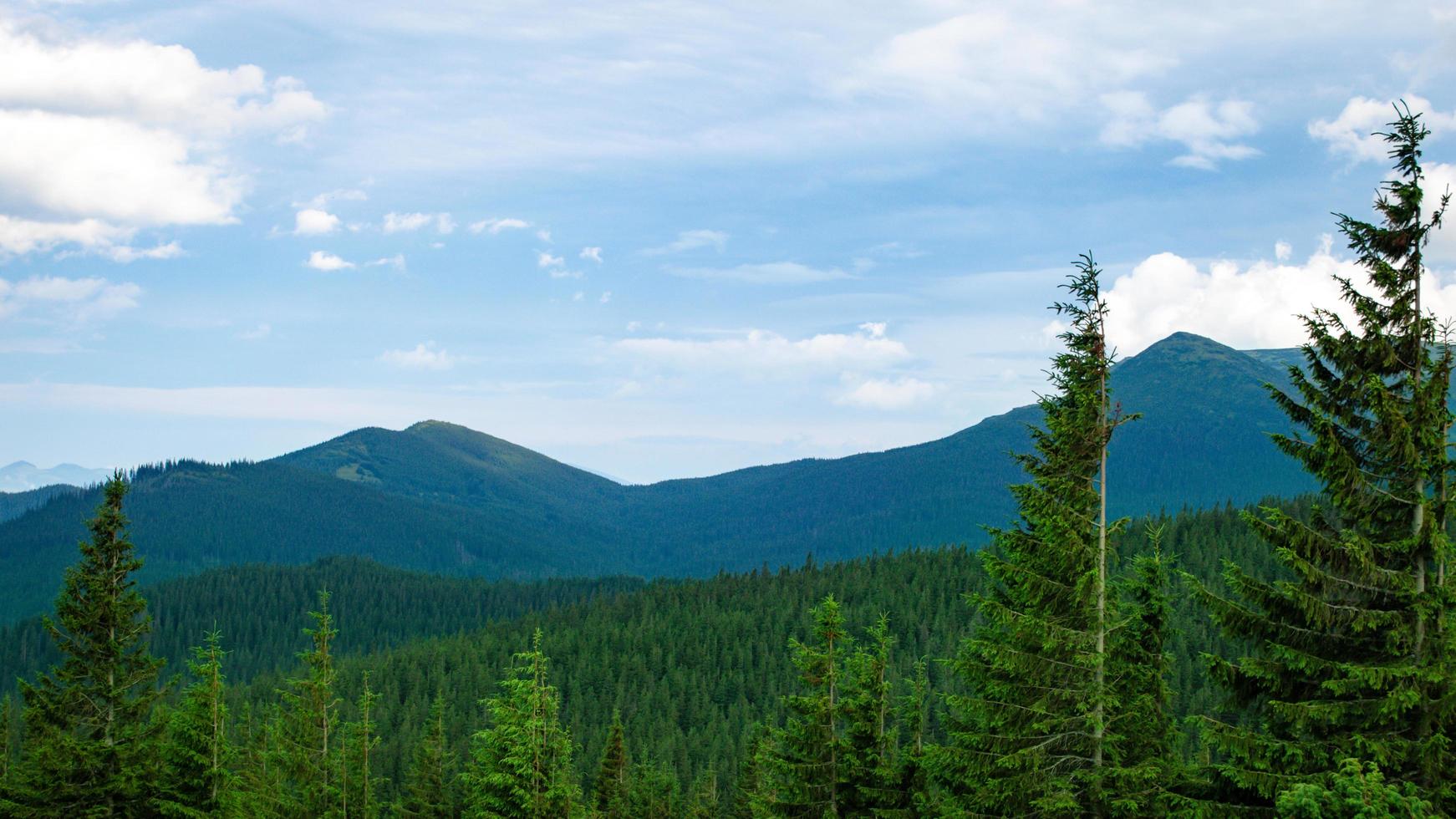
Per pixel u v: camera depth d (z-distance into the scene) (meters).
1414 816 14.75
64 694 35.66
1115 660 24.22
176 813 37.16
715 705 181.12
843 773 31.91
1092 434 22.86
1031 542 24.08
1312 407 19.28
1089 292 23.03
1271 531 19.33
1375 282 19.09
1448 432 18.88
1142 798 22.11
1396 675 17.88
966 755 23.95
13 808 34.78
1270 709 19.22
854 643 33.38
